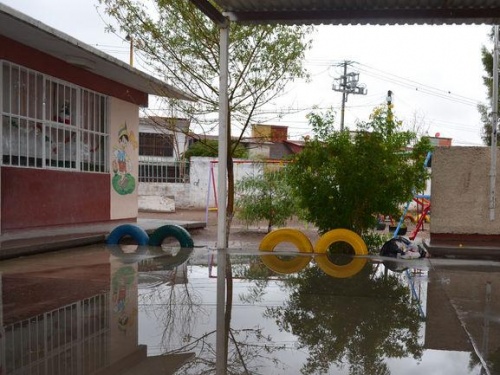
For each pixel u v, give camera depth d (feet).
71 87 34.17
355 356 11.07
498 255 25.54
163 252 25.67
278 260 23.31
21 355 10.72
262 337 12.25
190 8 27.66
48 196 31.83
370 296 16.56
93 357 10.67
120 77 37.19
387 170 25.04
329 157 26.25
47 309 14.35
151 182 75.05
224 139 24.52
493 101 27.45
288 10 23.72
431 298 16.48
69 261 22.47
